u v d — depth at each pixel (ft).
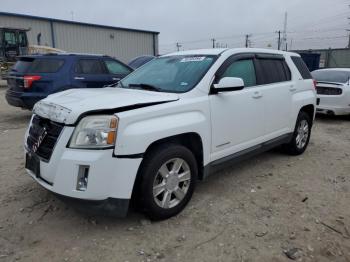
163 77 14.35
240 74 15.02
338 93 31.19
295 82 18.62
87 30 98.78
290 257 9.98
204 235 11.06
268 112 16.30
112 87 14.99
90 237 10.85
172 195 12.18
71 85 28.53
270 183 15.58
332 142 23.89
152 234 11.05
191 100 12.39
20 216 12.07
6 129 26.68
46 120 11.25
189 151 12.26
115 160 10.14
